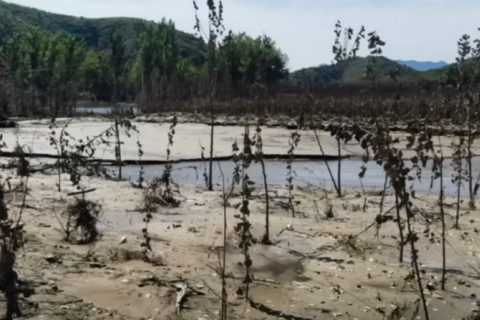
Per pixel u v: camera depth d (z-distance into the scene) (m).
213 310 5.93
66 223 9.13
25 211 9.74
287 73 55.66
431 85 30.89
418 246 8.84
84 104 67.56
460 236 9.44
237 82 54.50
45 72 62.19
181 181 16.23
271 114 43.31
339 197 12.91
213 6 9.65
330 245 8.62
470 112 12.73
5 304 5.35
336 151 24.16
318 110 36.19
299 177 17.61
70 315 5.36
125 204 11.08
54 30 147.38
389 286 7.05
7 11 137.75
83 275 6.54
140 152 15.30
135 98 73.50
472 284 7.25
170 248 7.99
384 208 11.51
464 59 11.94
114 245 8.03
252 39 54.34
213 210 10.80
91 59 70.25
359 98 37.34
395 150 5.99
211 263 7.46
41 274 6.39
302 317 5.99
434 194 14.10
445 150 21.66
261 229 9.27
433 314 6.29
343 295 6.68
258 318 5.86
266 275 7.20
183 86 68.38
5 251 4.14
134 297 6.04
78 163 14.27
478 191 14.92
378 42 7.56
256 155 8.90
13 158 16.80
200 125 38.75
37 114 52.81
